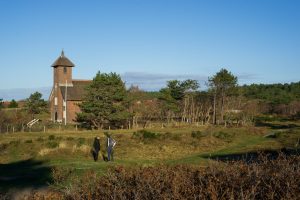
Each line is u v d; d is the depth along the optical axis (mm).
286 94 119938
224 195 4980
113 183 5883
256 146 34594
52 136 44219
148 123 69562
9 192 14734
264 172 5508
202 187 5215
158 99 77875
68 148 32812
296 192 4887
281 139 39406
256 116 83250
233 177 5414
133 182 5762
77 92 83688
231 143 40125
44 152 31562
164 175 5895
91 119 62438
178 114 78688
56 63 86312
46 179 17531
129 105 68500
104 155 30703
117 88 64125
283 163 5887
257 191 5051
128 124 66562
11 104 110125
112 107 63188
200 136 44562
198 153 33188
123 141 41344
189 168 6289
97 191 5695
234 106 78125
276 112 95188
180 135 45781
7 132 55938
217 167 5980
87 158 28812
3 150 36156
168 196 5031
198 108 75875
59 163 24641
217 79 76125
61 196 6078
